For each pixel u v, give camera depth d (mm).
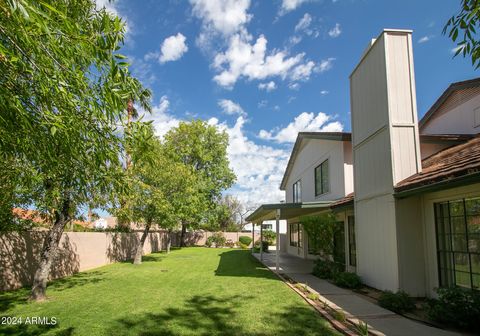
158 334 5207
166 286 9625
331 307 6539
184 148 32312
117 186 3936
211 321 5871
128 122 3057
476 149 6582
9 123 2623
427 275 7125
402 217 7332
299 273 11938
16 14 1991
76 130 2785
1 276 9031
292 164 21891
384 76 8109
